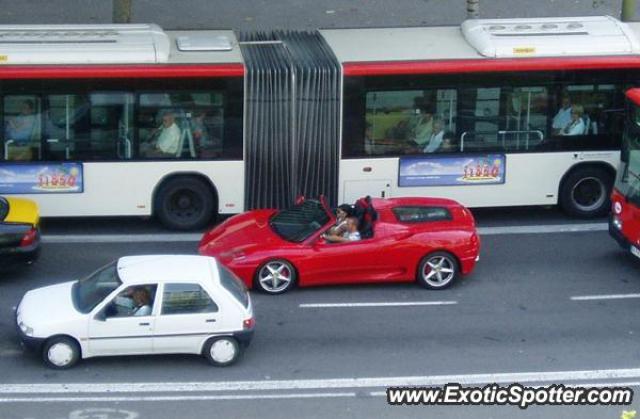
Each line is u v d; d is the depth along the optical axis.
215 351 15.35
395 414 14.15
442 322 17.22
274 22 29.89
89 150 20.73
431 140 21.45
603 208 22.39
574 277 19.25
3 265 17.75
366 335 16.67
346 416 14.09
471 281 18.98
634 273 19.48
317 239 18.20
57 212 20.89
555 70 21.42
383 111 21.20
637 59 21.55
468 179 21.70
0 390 14.66
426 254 18.39
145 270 15.48
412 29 22.92
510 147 21.73
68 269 19.27
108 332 15.11
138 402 14.42
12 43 20.42
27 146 20.55
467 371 15.48
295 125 21.06
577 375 15.42
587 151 21.92
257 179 21.22
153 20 29.58
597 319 17.44
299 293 18.28
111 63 20.42
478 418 14.04
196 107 20.78
